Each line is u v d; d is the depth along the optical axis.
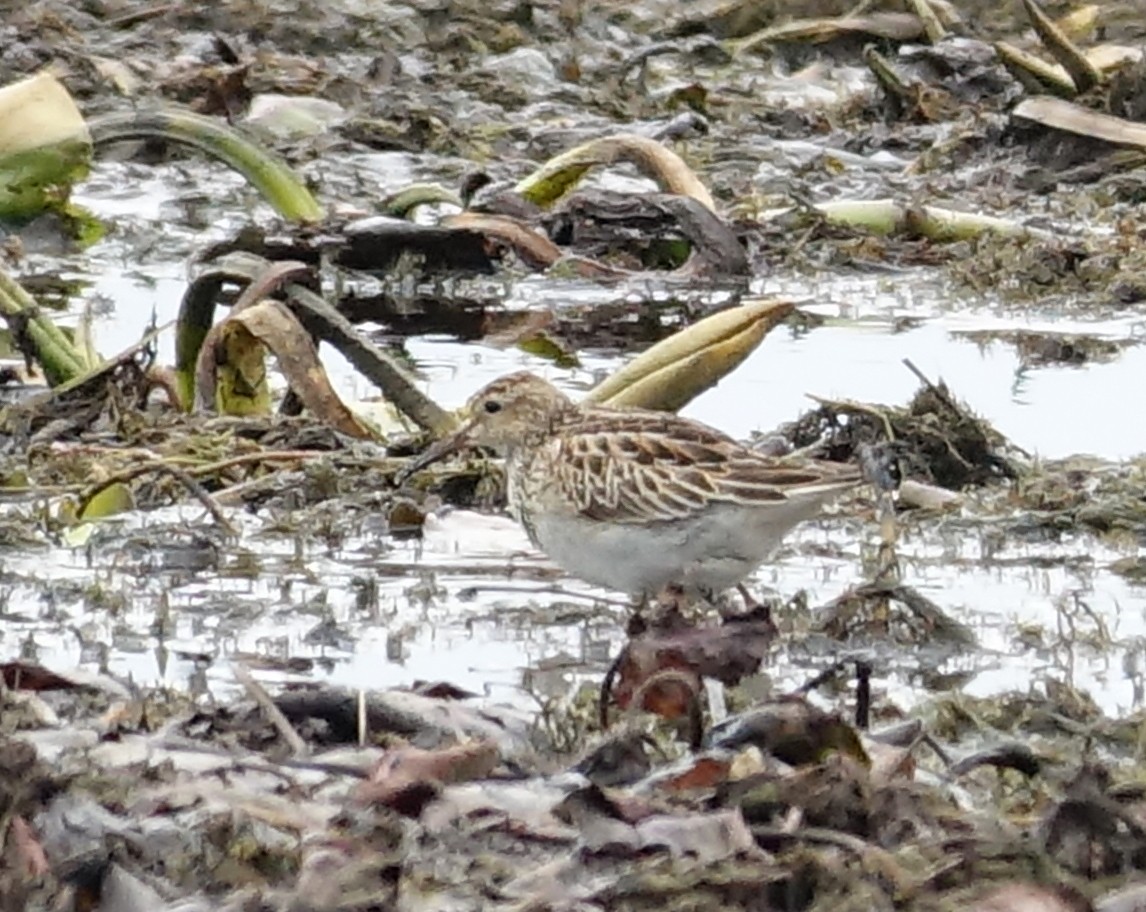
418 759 8.51
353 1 27.70
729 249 19.75
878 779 8.54
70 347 15.37
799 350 17.39
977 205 21.83
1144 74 22.95
